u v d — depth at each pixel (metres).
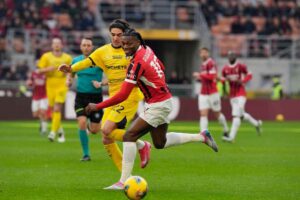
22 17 68.94
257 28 76.94
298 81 72.94
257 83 73.06
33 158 25.69
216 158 26.19
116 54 20.19
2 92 60.12
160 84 17.41
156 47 76.81
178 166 23.41
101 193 17.39
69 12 70.88
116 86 20.36
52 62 34.72
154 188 18.39
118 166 19.98
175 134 18.95
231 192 17.81
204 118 36.16
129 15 73.25
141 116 17.58
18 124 49.72
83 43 24.86
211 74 35.66
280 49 75.56
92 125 24.30
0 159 25.28
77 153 27.75
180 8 74.25
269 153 28.53
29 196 16.91
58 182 19.33
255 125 40.00
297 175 21.28
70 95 55.16
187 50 74.94
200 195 17.28
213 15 76.44
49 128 45.25
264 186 18.91
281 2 79.12
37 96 41.03
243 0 78.50
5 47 66.88
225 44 73.81
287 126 50.53
